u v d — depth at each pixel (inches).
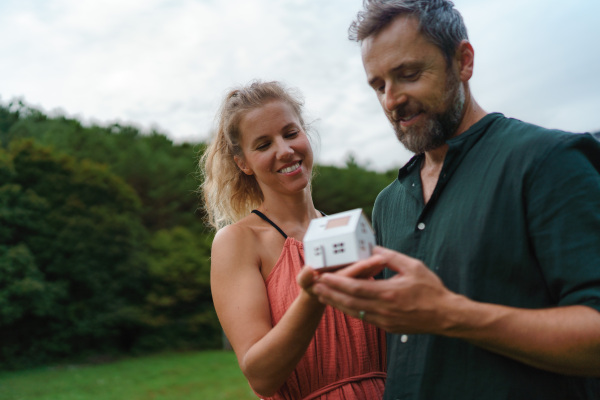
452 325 48.3
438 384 58.7
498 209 57.2
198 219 1594.5
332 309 78.7
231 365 917.8
